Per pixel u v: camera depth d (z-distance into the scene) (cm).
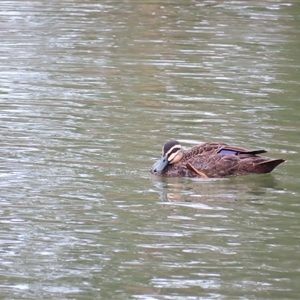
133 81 2153
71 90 2048
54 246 1157
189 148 1605
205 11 3170
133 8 3216
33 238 1183
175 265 1099
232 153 1528
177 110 1886
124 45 2583
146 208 1312
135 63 2358
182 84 2130
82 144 1619
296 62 2402
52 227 1223
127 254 1132
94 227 1226
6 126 1727
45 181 1413
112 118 1811
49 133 1686
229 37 2722
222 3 3338
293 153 1600
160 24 2917
